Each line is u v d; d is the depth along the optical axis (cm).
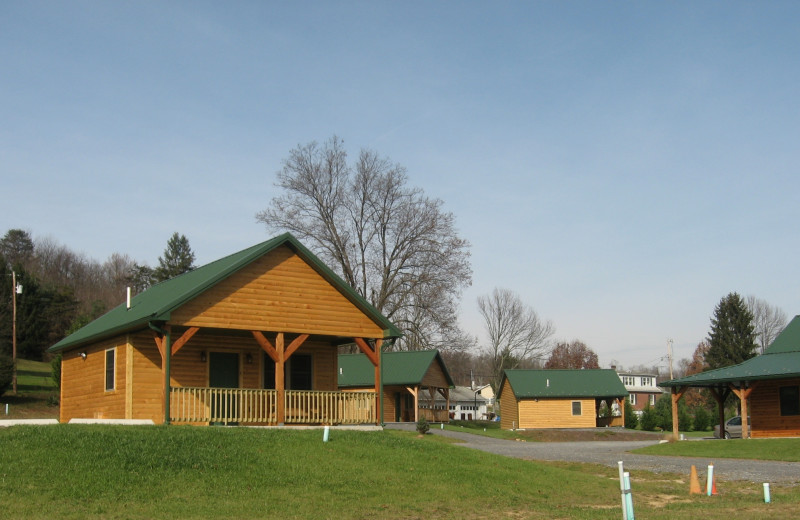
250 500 1449
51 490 1368
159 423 2292
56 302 7350
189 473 1549
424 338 5247
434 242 5216
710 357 7312
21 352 6988
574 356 10362
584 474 2128
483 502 1608
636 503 1717
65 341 2870
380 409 2591
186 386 2366
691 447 3136
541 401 5812
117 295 9562
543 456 2838
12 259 9862
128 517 1281
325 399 2541
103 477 1456
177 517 1310
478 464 1933
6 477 1400
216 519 1318
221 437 1795
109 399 2461
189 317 2238
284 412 2367
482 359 11481
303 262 2470
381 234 5325
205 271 2653
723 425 4072
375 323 2595
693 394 8769
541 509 1574
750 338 7206
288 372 2684
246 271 2361
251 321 2342
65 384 2903
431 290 5138
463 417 9812
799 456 2748
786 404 3562
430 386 5428
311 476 1639
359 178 5266
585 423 5828
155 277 8756
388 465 1788
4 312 6425
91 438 1636
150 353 2381
